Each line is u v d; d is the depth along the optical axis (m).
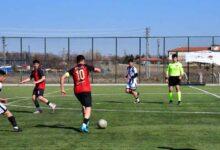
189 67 62.53
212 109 27.11
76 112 25.89
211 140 16.42
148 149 14.83
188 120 21.95
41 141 16.31
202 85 56.75
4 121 21.78
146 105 29.80
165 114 24.48
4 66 63.53
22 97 37.81
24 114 25.02
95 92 43.62
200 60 60.00
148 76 63.28
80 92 18.16
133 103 31.28
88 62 64.19
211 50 61.69
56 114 24.94
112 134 17.73
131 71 31.95
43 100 25.52
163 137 17.00
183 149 14.85
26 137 17.16
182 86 54.50
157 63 63.81
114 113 25.05
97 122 19.67
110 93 42.09
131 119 22.33
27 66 63.53
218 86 54.50
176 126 19.86
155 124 20.52
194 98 35.62
